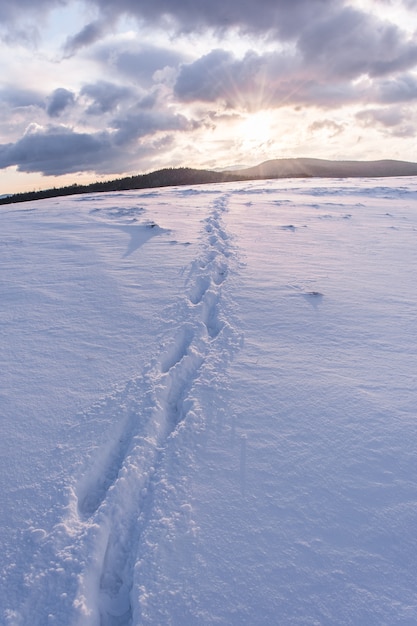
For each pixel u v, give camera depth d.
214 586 1.78
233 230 8.84
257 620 1.65
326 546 1.94
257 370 3.40
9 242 8.05
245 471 2.40
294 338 3.92
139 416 2.87
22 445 2.62
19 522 2.10
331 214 11.16
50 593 1.78
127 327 4.22
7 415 2.90
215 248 7.11
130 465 2.42
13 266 6.38
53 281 5.63
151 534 2.02
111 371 3.43
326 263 6.32
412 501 2.17
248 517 2.11
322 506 2.16
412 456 2.46
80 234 8.68
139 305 4.75
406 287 5.20
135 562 1.92
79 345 3.88
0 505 2.20
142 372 3.40
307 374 3.32
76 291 5.24
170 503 2.20
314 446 2.57
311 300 4.80
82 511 2.25
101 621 1.78
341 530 2.02
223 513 2.13
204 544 1.97
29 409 2.96
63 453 2.56
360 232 8.65
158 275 5.76
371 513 2.11
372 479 2.32
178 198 16.25
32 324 4.33
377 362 3.46
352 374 3.30
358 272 5.86
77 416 2.88
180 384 3.34
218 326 4.31
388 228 9.07
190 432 2.72
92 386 3.23
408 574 1.82
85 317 4.48
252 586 1.77
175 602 1.72
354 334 3.95
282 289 5.18
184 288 5.22
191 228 9.08
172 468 2.44
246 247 7.35
